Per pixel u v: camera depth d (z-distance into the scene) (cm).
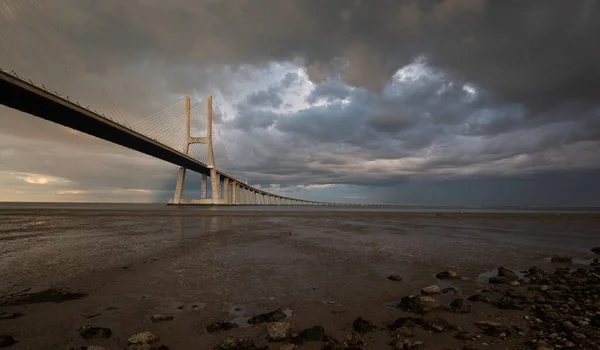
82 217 3184
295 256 1042
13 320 471
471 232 1919
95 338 410
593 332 412
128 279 725
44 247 1205
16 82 3528
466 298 603
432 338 411
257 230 1948
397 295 621
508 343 393
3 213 3941
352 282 717
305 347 384
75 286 665
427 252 1156
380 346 390
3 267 849
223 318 490
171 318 486
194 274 778
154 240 1427
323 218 3347
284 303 566
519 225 2514
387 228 2173
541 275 786
